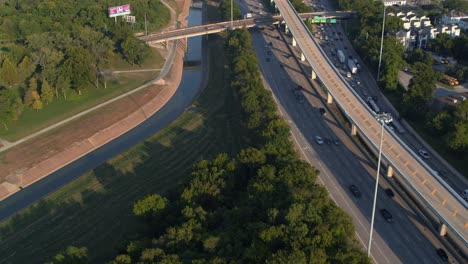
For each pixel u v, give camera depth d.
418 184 186.88
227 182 187.62
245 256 137.25
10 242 197.25
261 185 173.75
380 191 195.50
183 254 144.12
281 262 127.19
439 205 174.38
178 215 176.88
